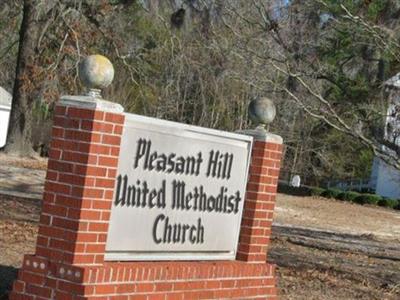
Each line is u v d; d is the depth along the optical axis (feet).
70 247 23.12
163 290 25.77
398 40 42.75
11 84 166.50
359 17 40.81
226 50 52.39
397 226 103.55
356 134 42.16
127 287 24.32
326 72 44.78
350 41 43.93
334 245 68.74
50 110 140.77
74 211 23.15
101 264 23.85
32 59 113.70
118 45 114.73
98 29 113.19
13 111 120.98
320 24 44.57
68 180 23.32
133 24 121.08
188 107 124.36
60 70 112.78
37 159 121.19
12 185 88.84
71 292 22.91
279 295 37.55
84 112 23.26
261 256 30.37
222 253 29.19
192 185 27.32
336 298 39.11
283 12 44.78
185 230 27.27
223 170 28.63
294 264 50.42
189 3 92.99
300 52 44.39
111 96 124.57
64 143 23.48
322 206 115.34
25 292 23.53
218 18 70.69
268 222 30.50
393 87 44.01
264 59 43.34
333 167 126.11
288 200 115.03
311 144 114.73
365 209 123.95
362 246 72.13
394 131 43.24
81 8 111.45
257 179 29.96
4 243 43.19
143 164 25.23
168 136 26.02
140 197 25.23
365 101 44.24
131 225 25.03
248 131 30.32
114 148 23.75
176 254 27.12
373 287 44.45
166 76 123.44
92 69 23.53
